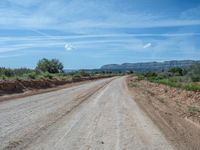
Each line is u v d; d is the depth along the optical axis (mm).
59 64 84688
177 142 9516
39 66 82750
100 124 12344
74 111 16078
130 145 8938
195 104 20922
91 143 9109
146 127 11844
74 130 11031
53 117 13883
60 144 8922
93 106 18484
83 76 83375
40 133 10398
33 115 14328
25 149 8312
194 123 13500
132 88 39094
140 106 19062
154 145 9008
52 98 23188
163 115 15461
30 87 32219
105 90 34000
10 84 28172
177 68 85000
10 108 16656
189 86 31625
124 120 13422
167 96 27375
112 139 9680
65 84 46719
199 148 8906
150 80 61750
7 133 10312
